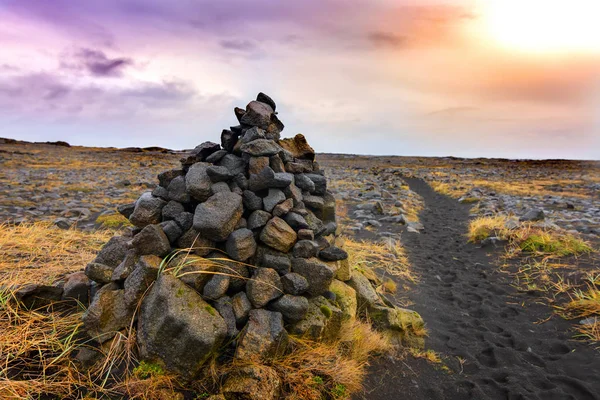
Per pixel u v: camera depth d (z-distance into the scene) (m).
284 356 3.61
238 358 3.33
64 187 16.56
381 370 4.23
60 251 6.05
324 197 5.74
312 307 4.12
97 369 3.28
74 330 3.53
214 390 3.22
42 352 3.40
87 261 5.62
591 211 13.66
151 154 53.69
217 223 3.83
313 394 3.40
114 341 3.42
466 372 4.44
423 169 45.94
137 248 3.89
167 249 3.90
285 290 3.95
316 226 4.83
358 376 3.89
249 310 3.74
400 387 4.01
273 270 3.91
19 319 3.69
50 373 3.23
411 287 7.20
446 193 21.84
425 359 4.60
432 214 15.78
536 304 6.36
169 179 4.58
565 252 8.13
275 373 3.32
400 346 4.79
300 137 6.01
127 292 3.61
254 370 3.21
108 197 14.51
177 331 3.16
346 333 4.30
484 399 3.88
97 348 3.42
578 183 26.73
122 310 3.57
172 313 3.16
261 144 4.53
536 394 3.94
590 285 6.51
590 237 9.23
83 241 6.99
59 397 3.02
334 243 5.62
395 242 10.08
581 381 4.12
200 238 4.01
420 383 4.13
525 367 4.52
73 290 4.07
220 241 4.09
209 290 3.62
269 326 3.55
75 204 12.16
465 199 17.94
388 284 6.82
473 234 10.62
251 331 3.47
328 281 4.17
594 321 5.37
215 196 4.10
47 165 29.53
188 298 3.40
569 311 5.87
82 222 9.62
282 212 4.34
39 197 13.10
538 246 8.69
